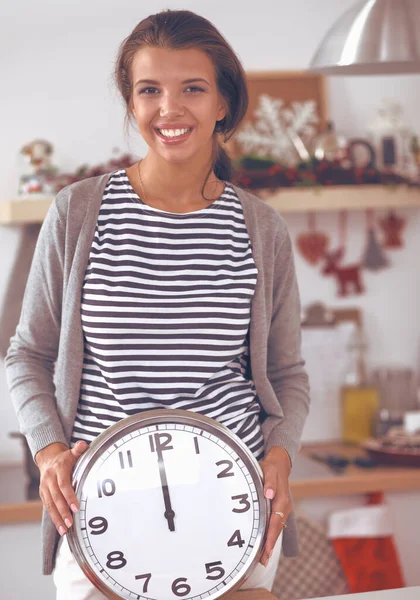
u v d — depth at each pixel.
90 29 2.81
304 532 2.44
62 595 1.34
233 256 1.34
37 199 2.58
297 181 2.69
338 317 2.96
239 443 1.21
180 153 1.27
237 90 1.37
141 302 1.26
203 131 1.29
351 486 2.43
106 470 1.18
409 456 2.56
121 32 2.83
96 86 2.82
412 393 2.92
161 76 1.25
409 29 2.02
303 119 2.87
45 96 2.80
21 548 2.32
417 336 3.03
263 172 2.66
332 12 2.92
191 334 1.28
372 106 2.97
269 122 2.87
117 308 1.26
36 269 1.35
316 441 2.95
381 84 2.98
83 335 1.30
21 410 1.32
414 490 2.52
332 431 2.96
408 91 2.99
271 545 1.21
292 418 1.42
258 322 1.36
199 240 1.31
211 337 1.29
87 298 1.28
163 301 1.27
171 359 1.27
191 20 1.29
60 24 2.80
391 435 2.74
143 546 1.17
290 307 1.47
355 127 2.96
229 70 1.33
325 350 2.94
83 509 1.17
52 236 1.32
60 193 1.33
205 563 1.18
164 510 1.18
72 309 1.28
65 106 2.81
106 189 1.33
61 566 1.34
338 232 2.98
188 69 1.26
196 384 1.28
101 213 1.31
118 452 1.18
